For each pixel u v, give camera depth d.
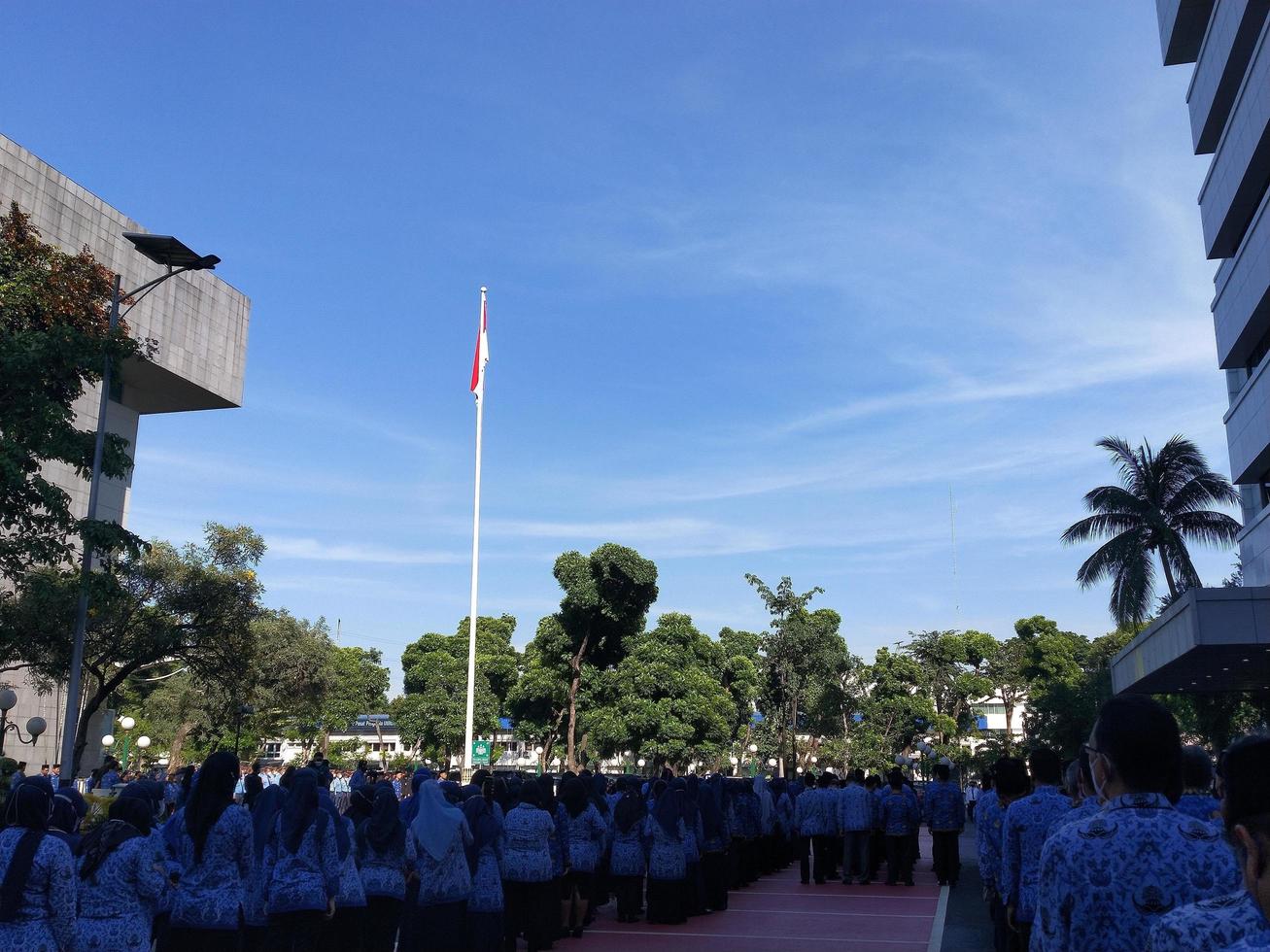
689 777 15.72
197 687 44.03
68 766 21.34
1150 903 3.17
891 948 12.05
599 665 51.28
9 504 21.27
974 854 27.23
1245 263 30.31
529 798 11.28
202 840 7.13
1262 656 24.00
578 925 12.74
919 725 70.69
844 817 19.03
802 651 58.53
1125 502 38.22
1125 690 33.44
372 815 9.44
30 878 5.50
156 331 52.19
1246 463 32.34
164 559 33.03
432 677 68.69
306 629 47.75
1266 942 2.12
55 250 24.58
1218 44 31.69
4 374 20.72
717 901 15.30
